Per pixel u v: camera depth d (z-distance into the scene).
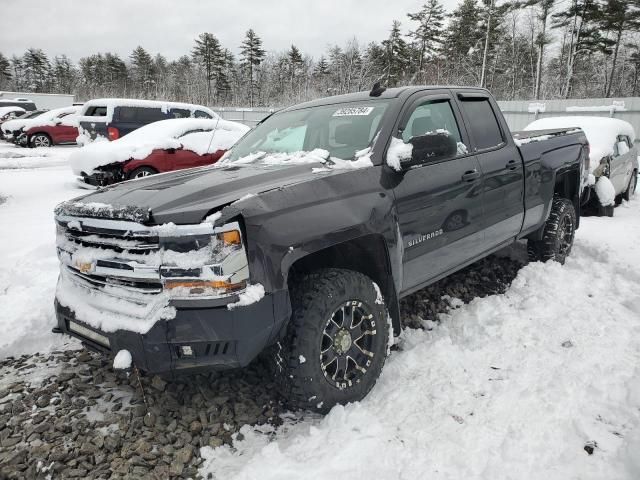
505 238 4.20
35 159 14.80
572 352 3.21
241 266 2.23
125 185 2.91
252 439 2.47
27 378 3.14
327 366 2.60
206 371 2.33
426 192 3.15
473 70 45.25
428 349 3.30
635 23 38.19
